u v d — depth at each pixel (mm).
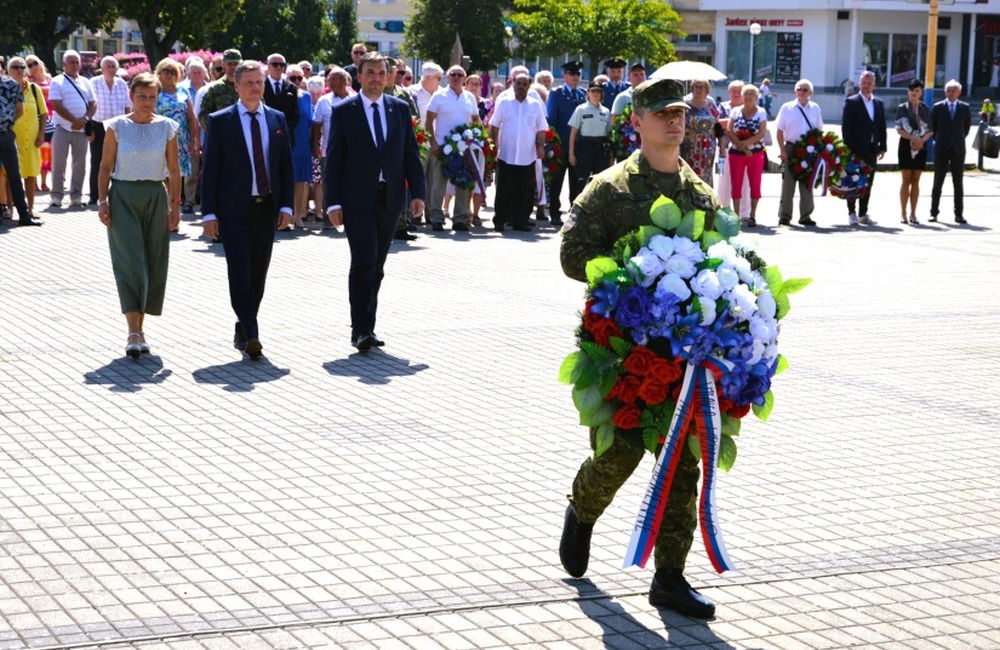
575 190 18469
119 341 9992
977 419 8344
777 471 7176
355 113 9781
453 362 9555
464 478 6906
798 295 12750
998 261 15414
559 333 10648
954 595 5527
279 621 5066
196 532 6016
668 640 5012
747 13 63500
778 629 5145
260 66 9680
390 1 75250
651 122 5223
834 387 9070
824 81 61500
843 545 6082
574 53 47750
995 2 61312
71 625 4977
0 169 16969
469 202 17500
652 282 5012
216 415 8008
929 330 11109
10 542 5828
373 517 6281
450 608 5238
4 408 8039
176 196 9781
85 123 18219
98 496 6477
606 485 5375
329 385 8805
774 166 28859
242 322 9531
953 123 19359
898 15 61531
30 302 11414
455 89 17047
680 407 5031
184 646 4824
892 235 17953
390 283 12875
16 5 50688
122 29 76625
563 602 5348
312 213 17734
